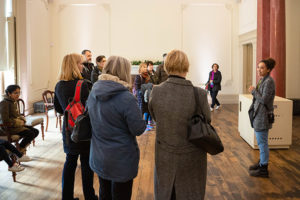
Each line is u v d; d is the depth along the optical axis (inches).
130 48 444.1
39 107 354.3
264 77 141.7
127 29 441.7
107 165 78.8
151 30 442.9
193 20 443.8
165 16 442.6
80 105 100.1
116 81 80.0
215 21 444.5
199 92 75.2
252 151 191.0
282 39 297.3
